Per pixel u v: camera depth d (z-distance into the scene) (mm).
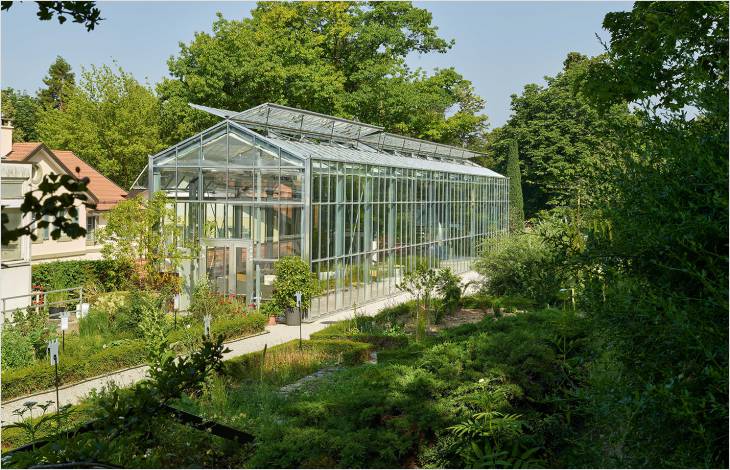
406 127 44906
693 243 5590
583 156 8250
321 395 11281
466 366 9891
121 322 19062
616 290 6367
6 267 20422
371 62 43250
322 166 25062
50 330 17281
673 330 5477
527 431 8406
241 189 25125
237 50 37594
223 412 11375
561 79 53375
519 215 53500
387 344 18781
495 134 70688
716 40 9742
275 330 22375
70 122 40531
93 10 6262
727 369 5047
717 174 5820
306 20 43094
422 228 33656
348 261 26891
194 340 16984
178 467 6348
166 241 24047
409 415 8125
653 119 6906
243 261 25000
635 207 6777
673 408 5133
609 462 6461
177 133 40375
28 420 10328
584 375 8227
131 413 5891
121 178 41688
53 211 4574
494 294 25609
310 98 40031
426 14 45219
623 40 13398
